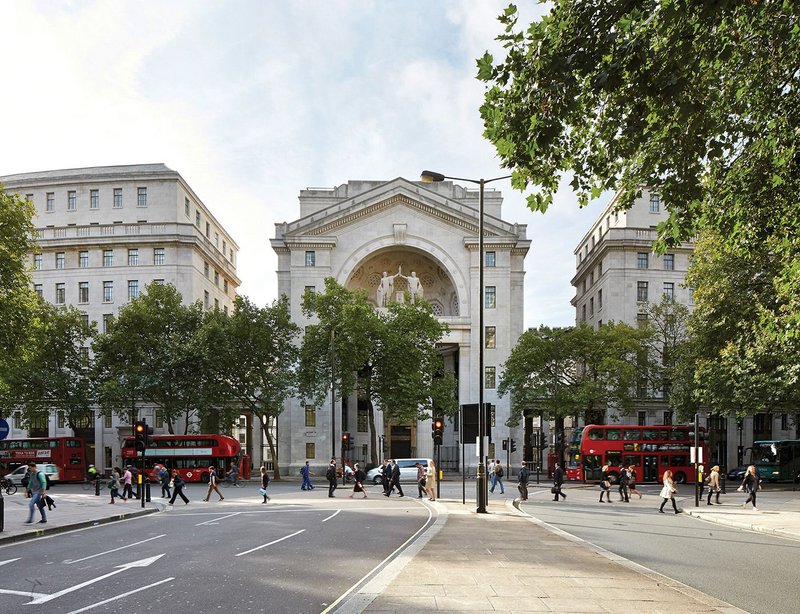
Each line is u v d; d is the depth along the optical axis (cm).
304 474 3934
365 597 882
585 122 1277
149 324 5188
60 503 3033
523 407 5269
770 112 1292
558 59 992
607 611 816
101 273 6116
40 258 6162
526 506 2772
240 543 1521
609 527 1969
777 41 1175
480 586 959
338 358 4869
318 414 5781
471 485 4266
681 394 4334
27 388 5181
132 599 927
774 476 4712
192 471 4709
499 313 5997
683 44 988
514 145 1141
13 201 3097
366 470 4894
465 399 5878
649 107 1149
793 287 1625
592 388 4950
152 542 1579
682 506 2839
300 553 1351
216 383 5147
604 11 973
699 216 1367
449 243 6084
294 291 5944
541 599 876
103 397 5031
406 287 6309
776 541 1720
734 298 3416
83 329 5472
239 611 846
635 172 1387
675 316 5178
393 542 1521
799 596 1008
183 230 6169
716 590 1048
